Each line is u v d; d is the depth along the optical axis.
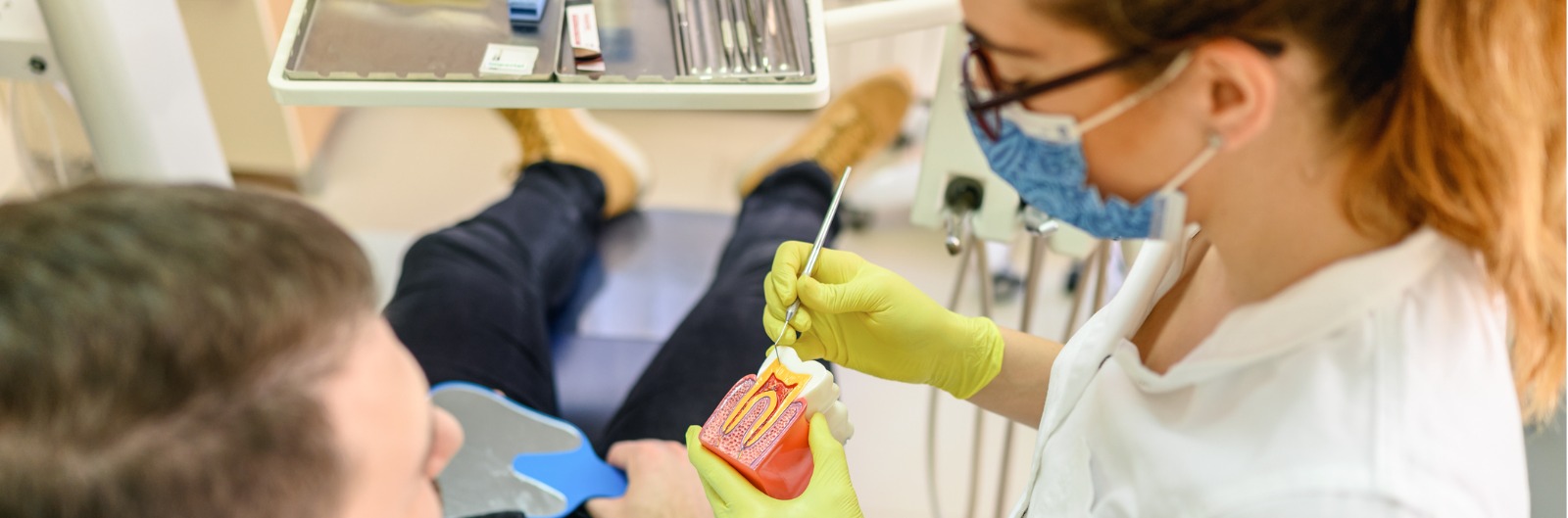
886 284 0.98
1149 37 0.56
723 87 0.92
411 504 0.56
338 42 0.93
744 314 1.31
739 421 0.89
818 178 1.63
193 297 0.40
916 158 2.13
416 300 1.33
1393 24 0.54
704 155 2.23
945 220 1.25
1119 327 0.80
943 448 1.73
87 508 0.42
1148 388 0.71
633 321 1.49
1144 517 0.67
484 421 1.22
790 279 0.96
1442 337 0.60
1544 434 0.96
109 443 0.40
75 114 1.13
